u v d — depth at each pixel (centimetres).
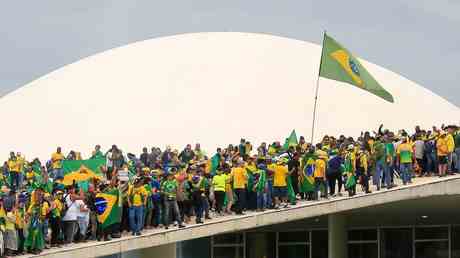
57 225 5025
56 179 5669
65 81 8750
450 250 7225
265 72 8406
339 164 5709
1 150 7675
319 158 5684
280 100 7956
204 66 8575
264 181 5562
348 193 5784
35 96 8556
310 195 5750
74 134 7775
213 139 7475
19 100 8562
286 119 7712
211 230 5422
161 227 5384
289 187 5647
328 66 6303
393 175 5912
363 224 7106
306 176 5681
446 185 5766
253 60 8644
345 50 6250
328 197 5744
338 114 7844
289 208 5609
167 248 5909
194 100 8025
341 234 6531
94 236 5206
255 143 7425
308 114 7794
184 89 8212
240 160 5575
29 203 5091
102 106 8144
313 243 6950
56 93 8519
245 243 6875
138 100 8144
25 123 8075
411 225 7181
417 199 5850
